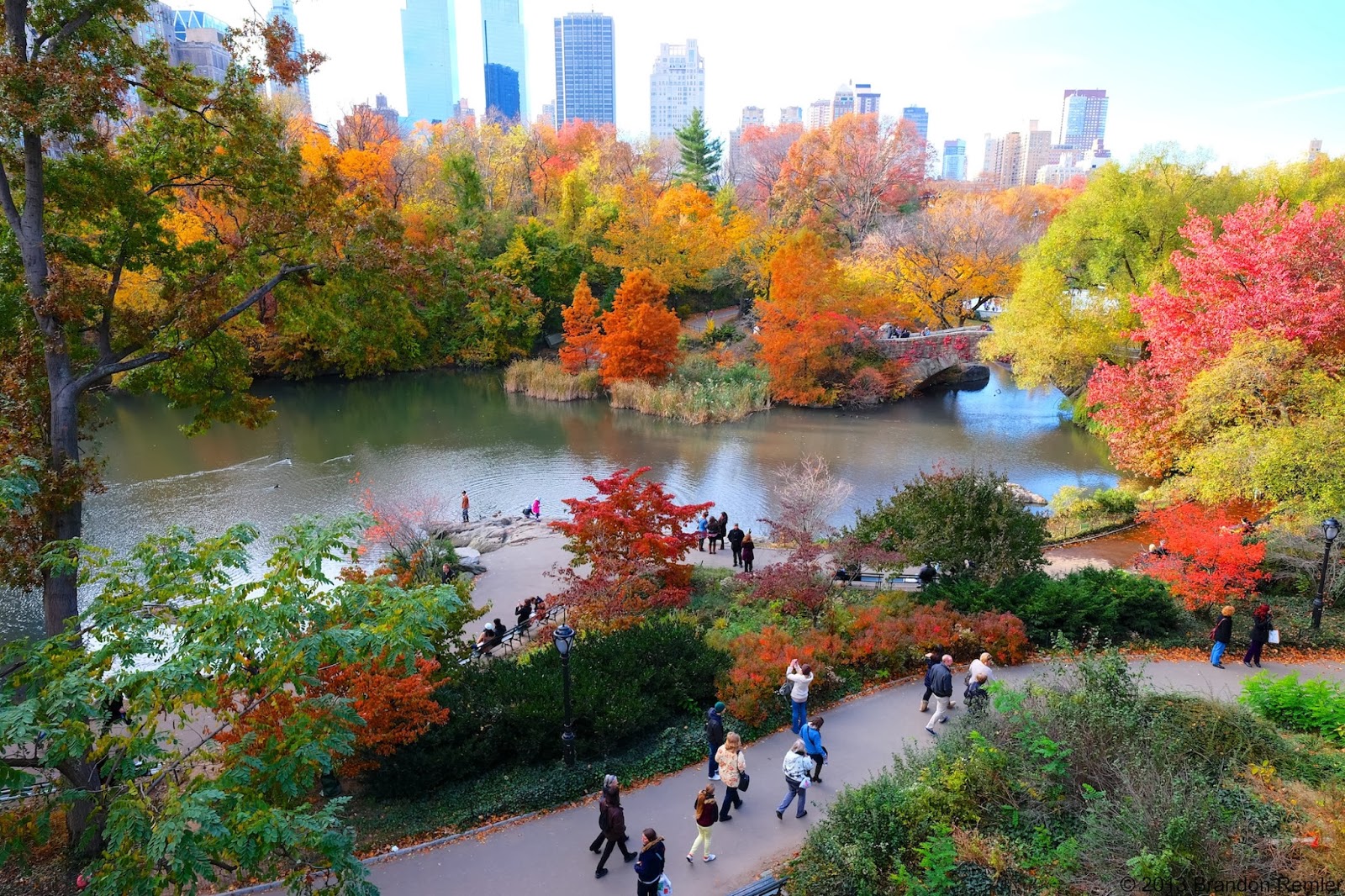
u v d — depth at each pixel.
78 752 6.60
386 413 48.41
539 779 11.73
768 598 17.62
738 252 62.06
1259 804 8.68
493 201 73.62
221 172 13.61
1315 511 17.56
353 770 11.43
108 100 10.91
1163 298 25.14
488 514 30.86
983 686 12.26
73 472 11.10
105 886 6.29
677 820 10.95
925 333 53.72
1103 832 8.19
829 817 9.93
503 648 18.33
